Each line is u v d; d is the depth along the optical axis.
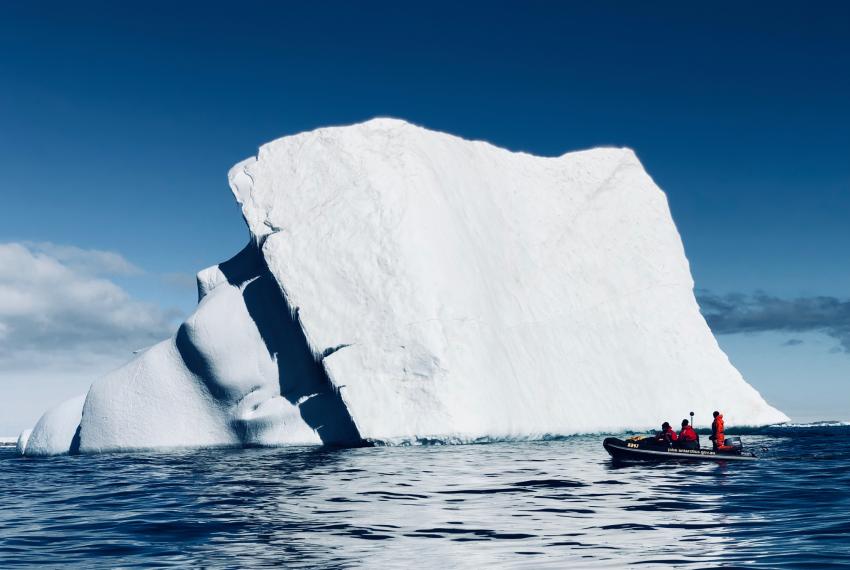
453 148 39.84
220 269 37.81
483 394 30.80
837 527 11.88
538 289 38.81
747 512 13.46
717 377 39.84
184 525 12.73
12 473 24.25
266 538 11.45
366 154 35.91
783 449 29.86
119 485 19.36
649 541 10.97
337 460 24.08
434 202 35.09
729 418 39.00
